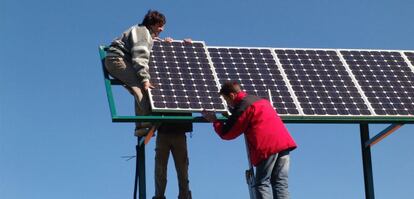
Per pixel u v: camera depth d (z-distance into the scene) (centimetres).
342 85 1412
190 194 1372
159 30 1368
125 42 1338
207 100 1300
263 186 1091
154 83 1324
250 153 1116
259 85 1377
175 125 1354
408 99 1395
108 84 1301
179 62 1402
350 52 1530
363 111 1342
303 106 1330
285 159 1105
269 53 1485
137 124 1312
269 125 1104
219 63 1423
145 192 1291
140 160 1309
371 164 1395
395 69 1491
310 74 1432
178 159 1358
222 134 1137
